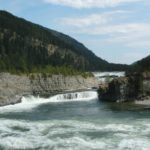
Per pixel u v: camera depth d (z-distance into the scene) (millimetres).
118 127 57062
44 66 153500
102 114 76000
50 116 73375
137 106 90812
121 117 70375
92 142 46875
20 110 84500
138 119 66938
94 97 116188
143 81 102375
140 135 50688
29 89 118938
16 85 112188
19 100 100375
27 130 55000
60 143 46531
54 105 96062
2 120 65188
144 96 100438
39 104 98750
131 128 56062
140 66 112938
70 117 71438
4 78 107125
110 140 47844
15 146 45344
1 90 100188
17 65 132625
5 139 48719
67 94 111750
